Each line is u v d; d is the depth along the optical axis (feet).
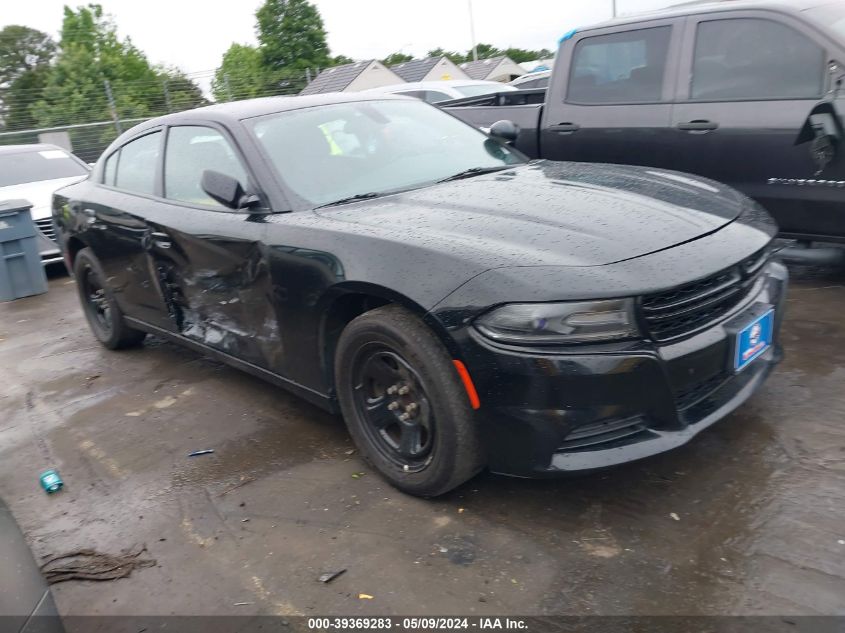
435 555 8.62
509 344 8.17
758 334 9.42
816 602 7.31
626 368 8.07
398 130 13.19
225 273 11.85
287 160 11.71
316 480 10.55
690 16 16.29
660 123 16.60
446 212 9.95
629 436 8.51
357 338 9.64
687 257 8.61
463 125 14.42
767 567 7.85
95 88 99.91
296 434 12.07
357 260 9.43
